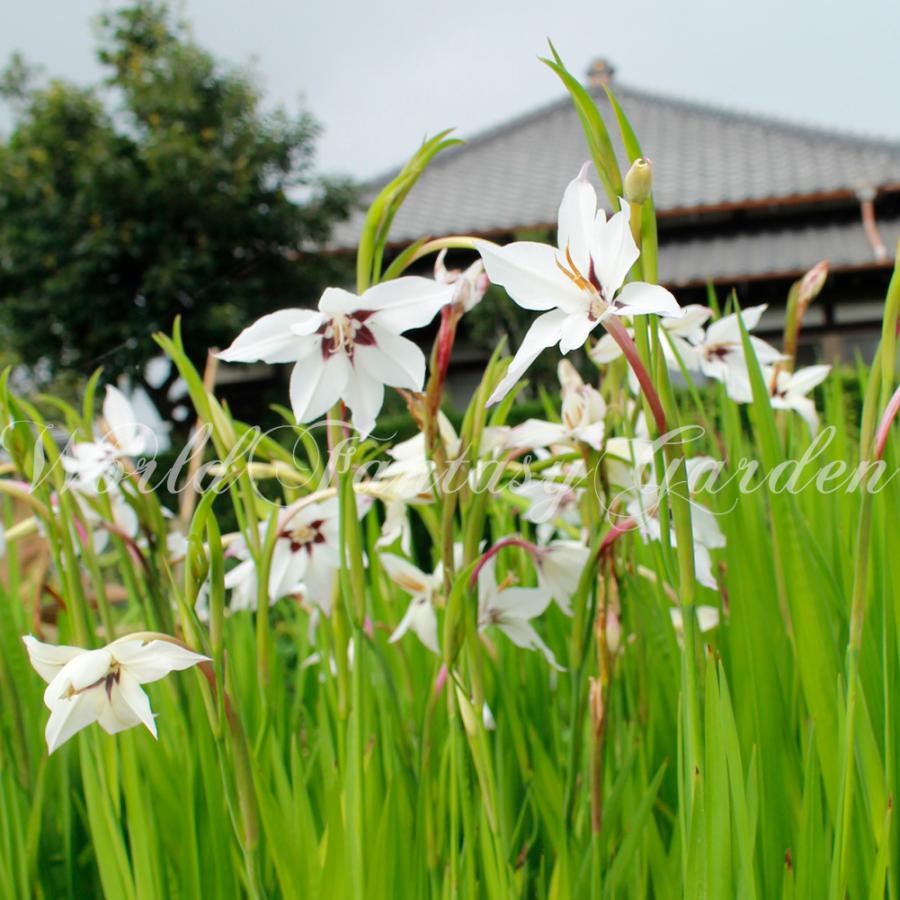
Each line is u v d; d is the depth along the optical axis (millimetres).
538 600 503
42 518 475
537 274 356
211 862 507
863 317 4133
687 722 386
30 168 4785
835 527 557
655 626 562
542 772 528
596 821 456
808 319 4199
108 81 5156
